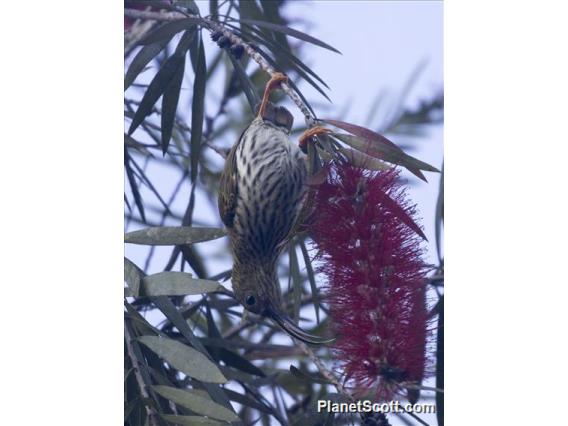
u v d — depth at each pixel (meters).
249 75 11.93
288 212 10.24
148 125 11.33
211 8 11.02
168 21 9.84
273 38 11.00
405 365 7.41
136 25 11.23
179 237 8.56
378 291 7.55
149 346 7.86
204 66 9.68
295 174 10.12
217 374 7.59
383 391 7.41
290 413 10.21
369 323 7.48
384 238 7.68
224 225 10.64
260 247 10.48
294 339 9.65
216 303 10.96
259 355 10.55
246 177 10.23
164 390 7.75
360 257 7.66
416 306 7.59
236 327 11.04
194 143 9.79
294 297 9.77
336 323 7.69
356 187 7.89
